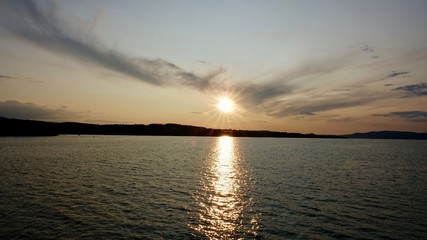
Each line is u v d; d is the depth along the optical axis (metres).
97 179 53.31
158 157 100.94
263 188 47.19
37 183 48.34
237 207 35.62
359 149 176.00
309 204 37.34
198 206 35.84
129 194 41.53
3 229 26.72
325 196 41.84
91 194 41.16
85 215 31.36
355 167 77.12
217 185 49.31
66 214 31.55
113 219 30.23
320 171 68.19
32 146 144.12
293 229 28.19
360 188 47.88
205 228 28.19
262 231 27.59
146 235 26.17
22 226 27.59
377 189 47.16
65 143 180.25
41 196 39.34
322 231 27.75
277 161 92.50
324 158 104.81
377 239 26.09
